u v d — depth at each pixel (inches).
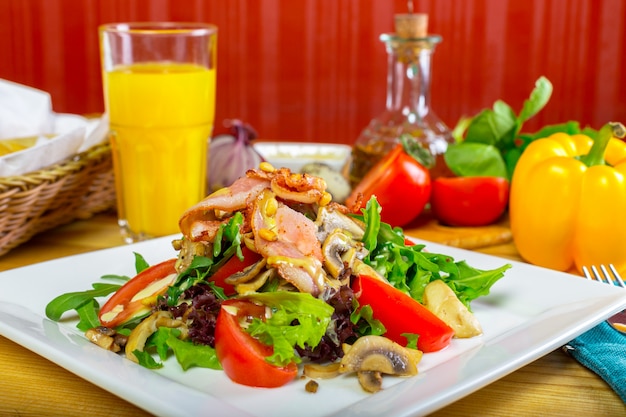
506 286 25.1
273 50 56.8
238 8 56.2
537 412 21.2
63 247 30.3
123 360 21.2
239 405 20.6
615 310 23.4
